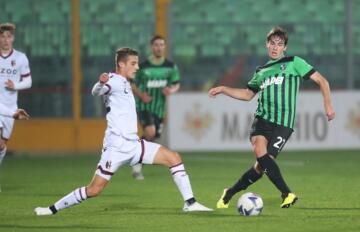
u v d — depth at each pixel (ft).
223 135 178.70
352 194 99.96
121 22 191.62
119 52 81.35
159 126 134.62
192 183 116.37
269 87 84.74
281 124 84.12
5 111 93.66
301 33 199.11
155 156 81.82
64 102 187.01
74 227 74.69
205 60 195.00
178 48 194.39
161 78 132.36
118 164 80.38
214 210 84.64
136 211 85.51
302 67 84.23
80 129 185.26
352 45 196.34
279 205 89.10
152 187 111.24
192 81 194.18
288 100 84.33
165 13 191.72
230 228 72.90
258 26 197.26
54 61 188.03
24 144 183.42
